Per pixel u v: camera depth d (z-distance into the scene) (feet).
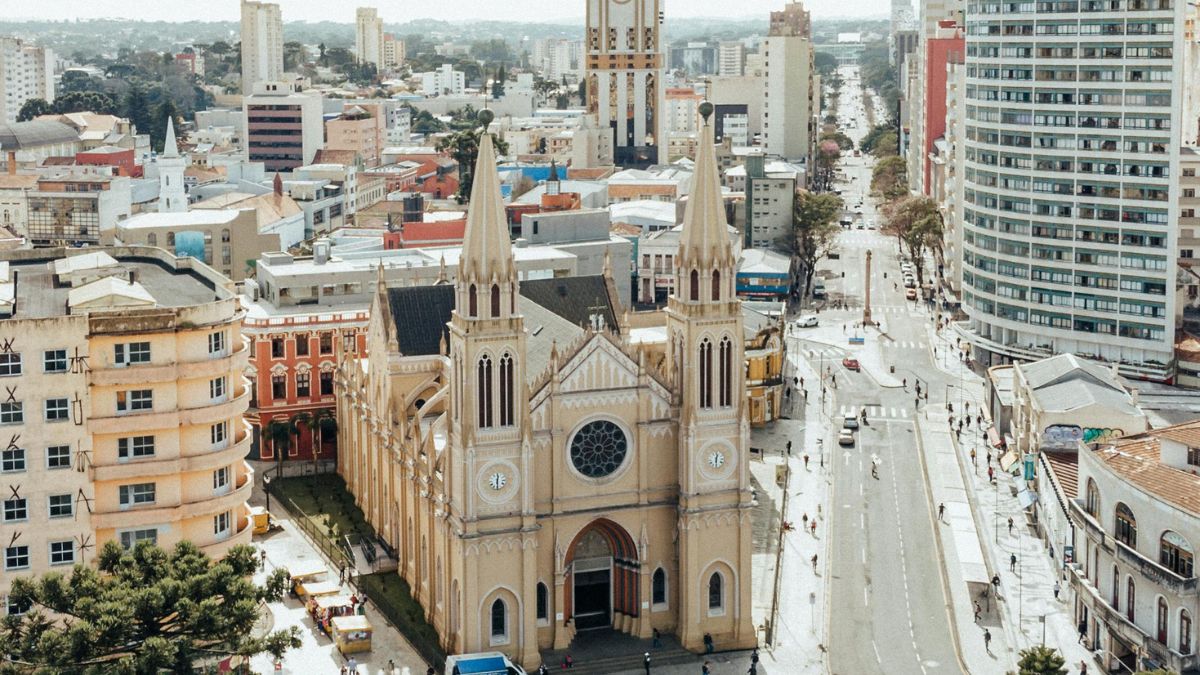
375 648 459.32
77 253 507.71
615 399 453.58
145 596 354.54
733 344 452.76
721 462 456.45
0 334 391.45
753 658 445.37
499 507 438.81
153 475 410.31
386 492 532.32
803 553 545.44
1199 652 401.49
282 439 635.66
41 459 400.26
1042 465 562.25
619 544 466.29
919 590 509.76
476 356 429.79
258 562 407.64
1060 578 508.12
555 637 456.86
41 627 361.10
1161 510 418.10
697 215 447.42
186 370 410.11
